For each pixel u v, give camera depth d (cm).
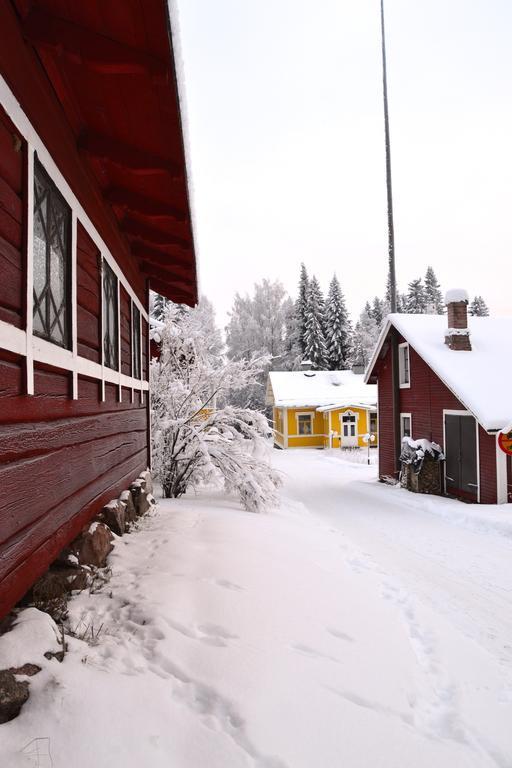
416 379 1775
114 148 409
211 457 1178
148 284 878
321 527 977
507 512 1162
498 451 1320
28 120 292
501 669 408
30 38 285
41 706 230
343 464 2633
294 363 5291
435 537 1009
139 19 251
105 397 512
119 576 436
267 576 509
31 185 294
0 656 247
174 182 436
